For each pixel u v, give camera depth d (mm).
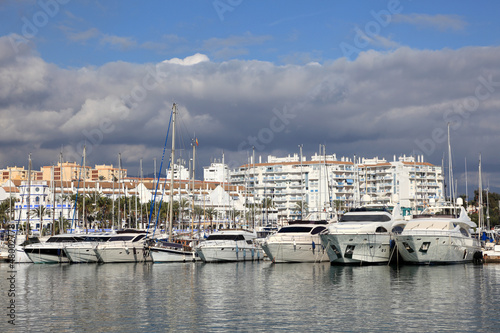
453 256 63375
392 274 55812
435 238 61438
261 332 32219
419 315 35844
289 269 62969
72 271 64688
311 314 36594
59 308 39688
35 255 75438
